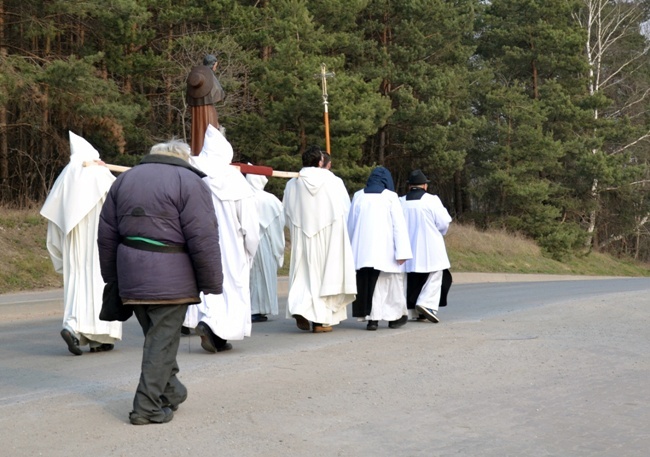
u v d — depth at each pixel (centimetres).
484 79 4353
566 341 919
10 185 3091
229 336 885
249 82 3234
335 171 3133
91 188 891
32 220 2219
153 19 3072
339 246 1036
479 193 4328
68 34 2942
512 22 4734
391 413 608
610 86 5262
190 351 917
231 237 906
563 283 2331
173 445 529
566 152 4616
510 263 3678
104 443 534
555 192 4606
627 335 962
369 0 3797
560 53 4647
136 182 573
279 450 518
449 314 1266
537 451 516
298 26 3116
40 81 2344
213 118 1155
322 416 600
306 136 3141
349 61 3834
